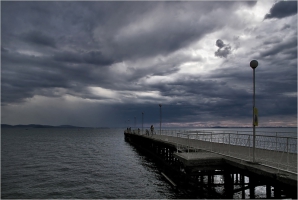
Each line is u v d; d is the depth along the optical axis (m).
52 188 22.08
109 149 55.09
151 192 20.11
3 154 45.94
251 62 11.71
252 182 12.05
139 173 27.84
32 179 25.41
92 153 47.47
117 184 23.12
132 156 42.12
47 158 40.66
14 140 86.69
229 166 12.92
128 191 20.81
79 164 34.50
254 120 11.57
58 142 78.38
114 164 34.22
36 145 66.50
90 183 23.66
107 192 20.70
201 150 16.92
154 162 34.97
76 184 23.33
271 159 12.66
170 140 27.75
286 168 10.49
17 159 39.50
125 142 78.06
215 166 12.99
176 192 19.36
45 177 26.31
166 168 26.67
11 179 25.42
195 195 16.91
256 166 10.76
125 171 29.16
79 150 53.38
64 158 40.59
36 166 33.06
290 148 15.50
